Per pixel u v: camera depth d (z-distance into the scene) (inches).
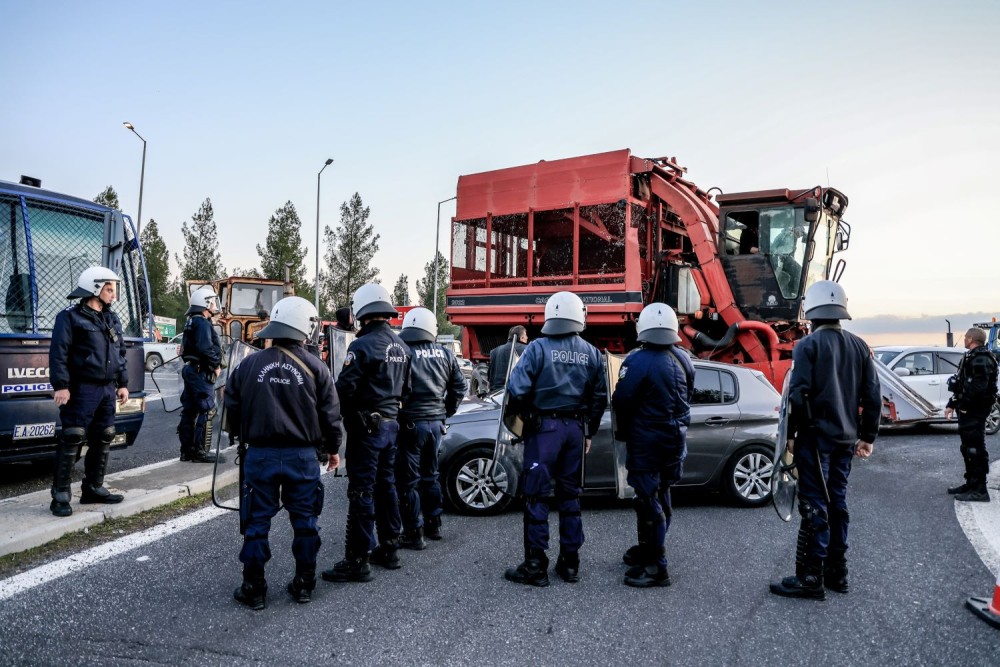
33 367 266.7
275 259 2214.6
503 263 494.6
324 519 246.5
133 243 310.7
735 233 459.5
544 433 184.2
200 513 245.8
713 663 138.6
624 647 145.3
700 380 273.3
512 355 214.2
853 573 194.2
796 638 150.5
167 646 141.6
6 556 194.2
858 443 183.3
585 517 254.2
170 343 1171.9
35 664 131.6
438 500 224.2
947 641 149.4
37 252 283.3
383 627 153.9
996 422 493.7
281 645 143.6
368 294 193.5
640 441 182.1
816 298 179.2
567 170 471.2
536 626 155.8
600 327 464.8
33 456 267.1
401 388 195.2
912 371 527.5
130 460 343.3
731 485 268.7
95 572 184.1
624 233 445.4
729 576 190.7
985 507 272.2
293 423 162.7
